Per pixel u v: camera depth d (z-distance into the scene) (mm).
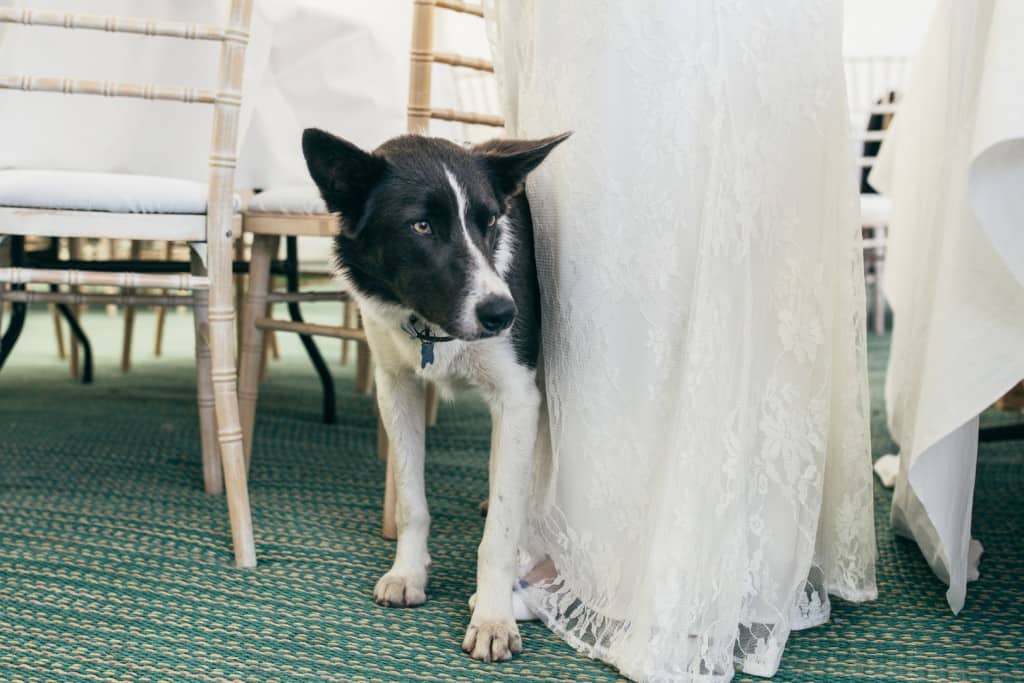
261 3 2652
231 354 1930
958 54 1605
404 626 1639
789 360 1535
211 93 1861
